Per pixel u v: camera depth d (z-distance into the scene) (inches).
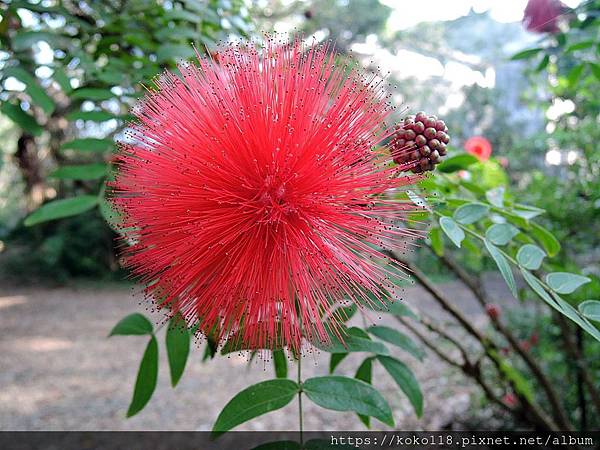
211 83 4.1
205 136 4.0
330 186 3.9
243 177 3.9
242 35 7.0
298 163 4.0
